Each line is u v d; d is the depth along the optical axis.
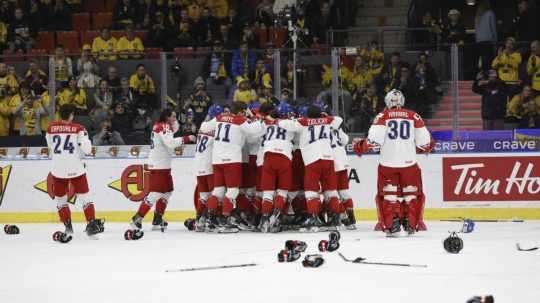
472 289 12.29
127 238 19.58
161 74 24.58
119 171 24.22
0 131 25.09
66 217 20.12
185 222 21.88
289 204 21.31
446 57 23.89
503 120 23.66
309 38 28.83
